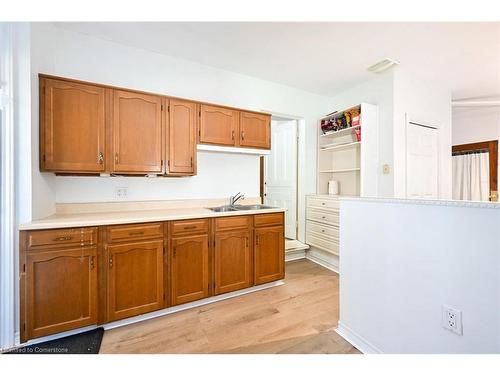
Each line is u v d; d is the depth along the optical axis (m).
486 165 4.23
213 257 2.20
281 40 2.26
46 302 1.56
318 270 3.09
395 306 1.35
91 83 1.90
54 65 2.05
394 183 2.86
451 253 1.08
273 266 2.56
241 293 2.40
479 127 4.32
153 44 2.35
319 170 3.67
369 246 1.52
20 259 1.50
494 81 3.17
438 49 2.40
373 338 1.48
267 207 2.90
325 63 2.72
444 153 3.34
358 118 3.05
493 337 0.94
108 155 1.97
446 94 3.36
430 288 1.17
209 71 2.80
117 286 1.78
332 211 3.07
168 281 1.98
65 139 1.81
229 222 2.29
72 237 1.64
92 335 1.68
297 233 3.74
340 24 2.02
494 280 0.94
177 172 2.27
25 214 1.61
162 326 1.83
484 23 1.98
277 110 3.31
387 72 2.94
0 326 1.54
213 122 2.47
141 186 2.43
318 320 1.91
